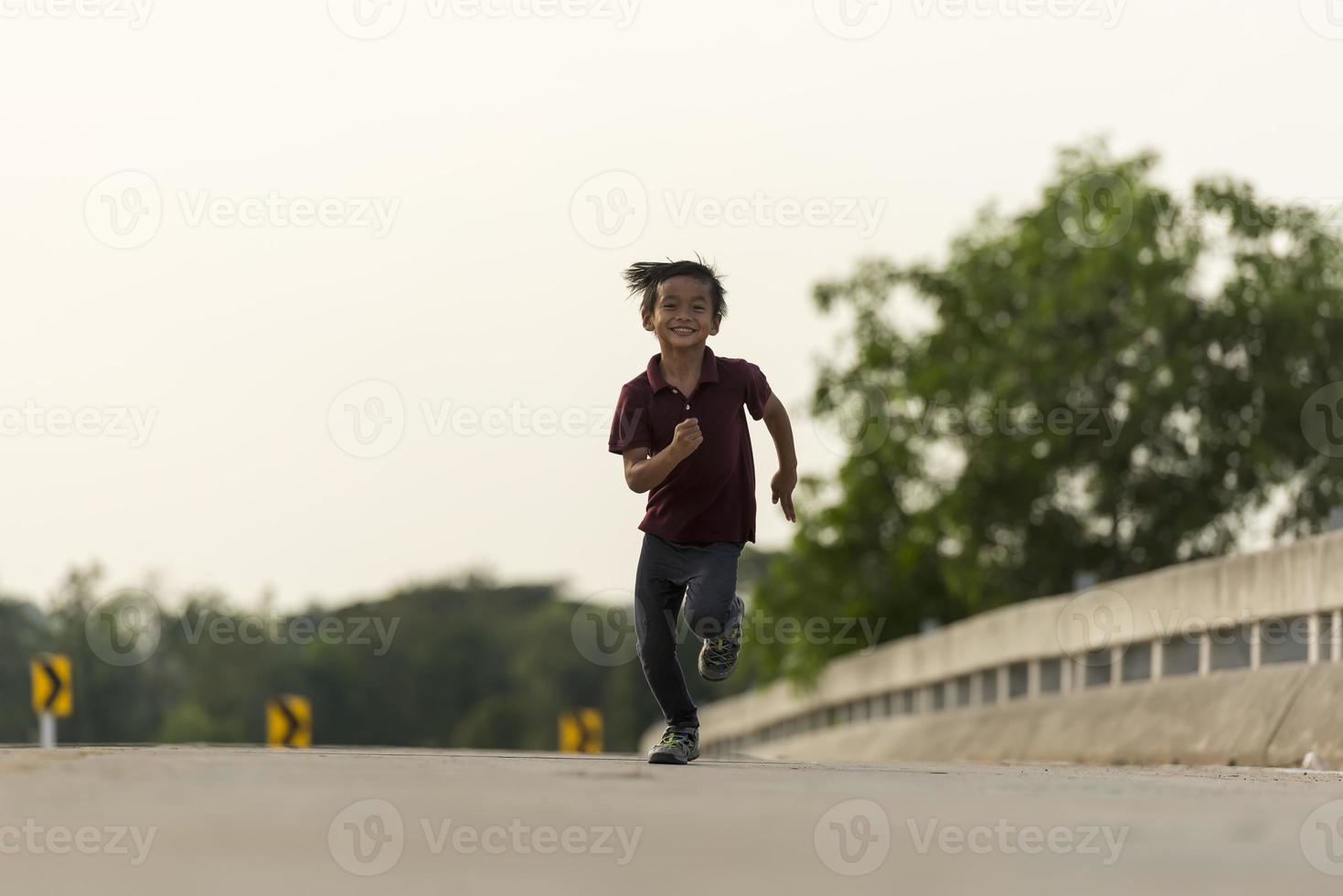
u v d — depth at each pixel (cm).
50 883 907
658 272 2441
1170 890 922
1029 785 1817
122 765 1764
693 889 902
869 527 11744
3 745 2527
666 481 2442
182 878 928
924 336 11481
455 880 931
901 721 8219
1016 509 11006
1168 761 4747
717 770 2125
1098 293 10562
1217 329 10531
